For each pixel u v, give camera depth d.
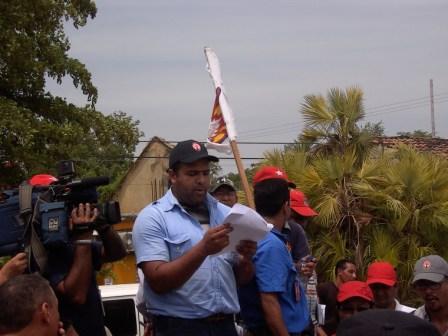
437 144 24.53
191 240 4.51
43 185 4.43
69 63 15.58
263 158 15.64
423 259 5.80
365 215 14.26
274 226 5.18
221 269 4.54
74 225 4.22
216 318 4.48
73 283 4.19
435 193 14.27
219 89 7.89
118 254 4.58
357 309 6.47
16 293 3.50
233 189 7.03
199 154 4.56
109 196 25.31
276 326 4.93
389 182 14.41
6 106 14.07
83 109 15.99
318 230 14.40
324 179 14.53
